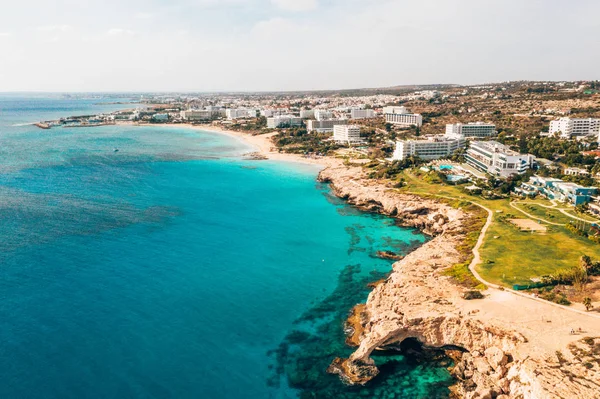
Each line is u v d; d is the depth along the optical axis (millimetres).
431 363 84750
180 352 84438
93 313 95500
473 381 77375
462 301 91812
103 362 79938
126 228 151250
